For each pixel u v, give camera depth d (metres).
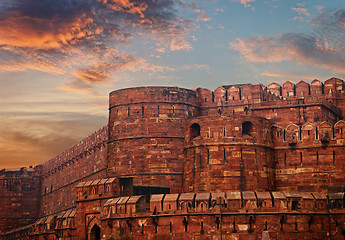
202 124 65.31
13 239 95.06
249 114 73.19
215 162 63.69
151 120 71.50
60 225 71.62
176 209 57.44
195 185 64.38
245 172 63.25
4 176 111.94
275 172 65.69
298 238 55.47
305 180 64.06
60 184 102.38
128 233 58.94
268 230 55.53
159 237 57.53
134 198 60.12
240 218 55.81
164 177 69.94
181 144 71.19
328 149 63.69
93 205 65.50
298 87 75.81
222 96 74.69
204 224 56.34
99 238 65.88
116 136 72.69
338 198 56.62
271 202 56.16
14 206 111.38
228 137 64.06
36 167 115.38
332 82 75.81
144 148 70.88
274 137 66.44
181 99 72.75
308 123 65.06
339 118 76.12
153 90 72.19
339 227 56.03
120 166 71.56
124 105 72.81
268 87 77.56
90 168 86.25
